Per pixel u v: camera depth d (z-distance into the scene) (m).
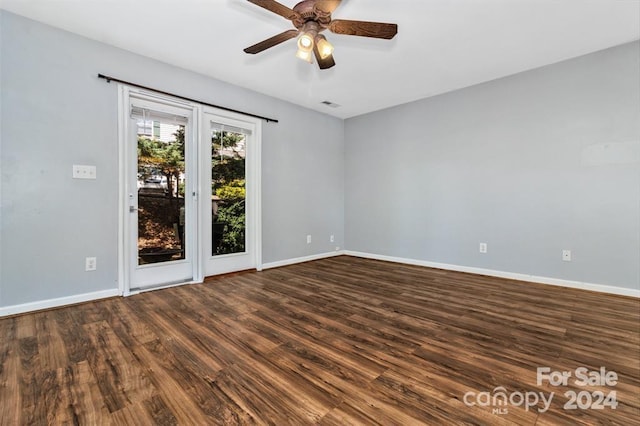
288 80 3.64
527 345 1.93
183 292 3.05
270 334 2.08
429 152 4.27
